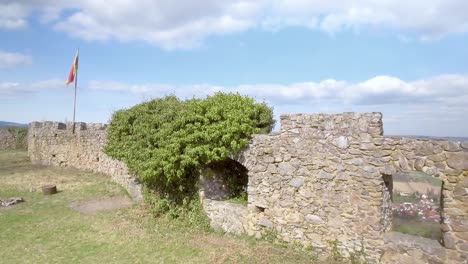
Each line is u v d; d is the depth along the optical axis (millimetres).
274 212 8297
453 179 5883
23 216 11164
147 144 10805
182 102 10438
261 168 8570
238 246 8172
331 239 7324
